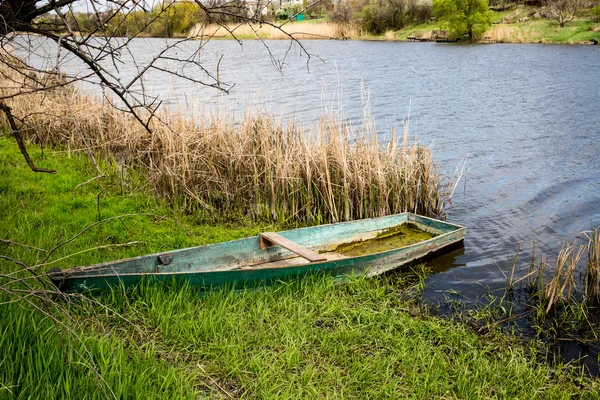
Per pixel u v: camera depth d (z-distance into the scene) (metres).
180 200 10.37
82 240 7.98
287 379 5.21
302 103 22.45
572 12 52.06
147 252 7.88
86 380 4.39
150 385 4.68
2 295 5.32
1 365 4.38
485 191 12.23
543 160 14.59
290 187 10.19
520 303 7.31
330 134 10.66
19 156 12.64
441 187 12.56
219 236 9.20
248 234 9.40
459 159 14.88
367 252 8.64
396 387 5.23
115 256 7.51
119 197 10.38
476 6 53.56
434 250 8.66
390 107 22.42
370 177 10.25
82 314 5.70
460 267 8.42
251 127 10.80
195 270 7.21
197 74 29.80
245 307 6.39
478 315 6.91
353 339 5.99
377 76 31.62
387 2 64.06
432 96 24.95
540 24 54.12
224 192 10.30
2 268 6.33
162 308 5.97
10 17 3.84
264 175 10.39
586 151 15.39
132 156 12.16
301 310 6.43
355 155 10.55
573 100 22.94
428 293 7.55
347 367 5.50
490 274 8.19
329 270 7.30
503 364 5.81
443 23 56.53
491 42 52.22
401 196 10.69
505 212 10.92
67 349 4.65
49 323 5.04
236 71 32.66
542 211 10.96
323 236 8.70
